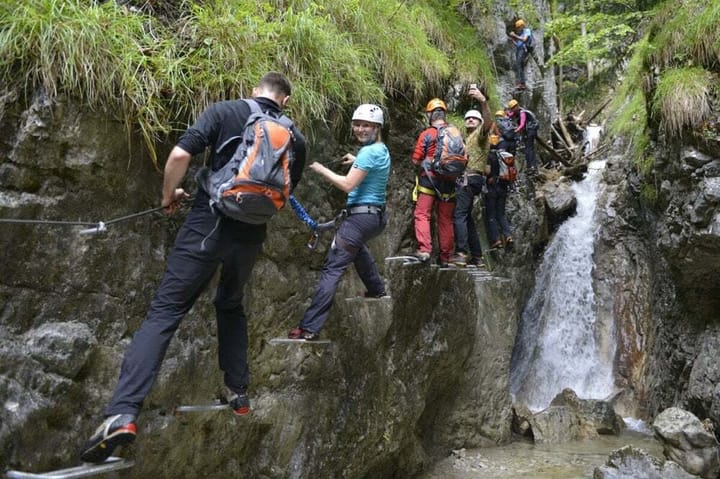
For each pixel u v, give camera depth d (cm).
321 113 514
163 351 314
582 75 1852
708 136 758
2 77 342
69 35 351
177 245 327
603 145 1397
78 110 361
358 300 571
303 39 495
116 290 389
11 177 343
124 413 293
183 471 442
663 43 852
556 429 952
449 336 782
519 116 1013
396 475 732
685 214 807
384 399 650
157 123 390
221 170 319
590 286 1214
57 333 357
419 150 616
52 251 359
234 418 471
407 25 750
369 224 476
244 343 371
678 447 738
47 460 353
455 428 874
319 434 559
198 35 432
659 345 1062
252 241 337
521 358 1173
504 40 1151
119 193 389
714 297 883
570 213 1303
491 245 835
